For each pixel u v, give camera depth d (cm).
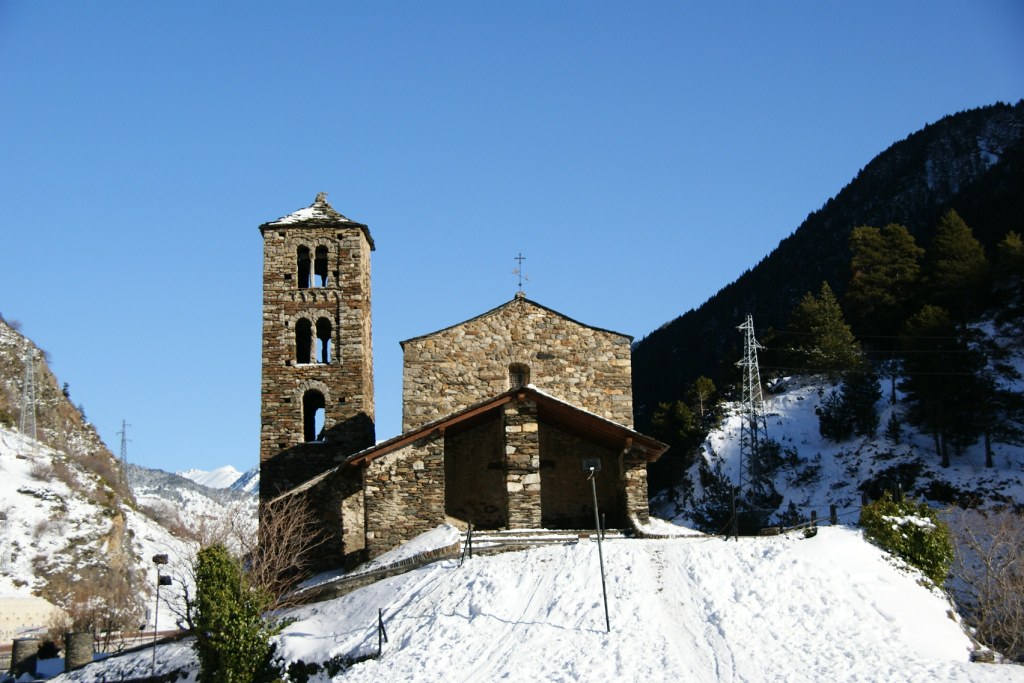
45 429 12288
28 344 13575
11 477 8875
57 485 9006
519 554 3691
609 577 3350
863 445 7825
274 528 4328
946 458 7150
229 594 3122
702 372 13062
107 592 7738
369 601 3659
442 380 4862
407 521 4275
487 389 4878
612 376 4941
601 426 4447
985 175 14312
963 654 2911
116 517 8669
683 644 2916
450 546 3862
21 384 12706
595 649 2898
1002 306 9256
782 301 13862
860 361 9288
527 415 4375
